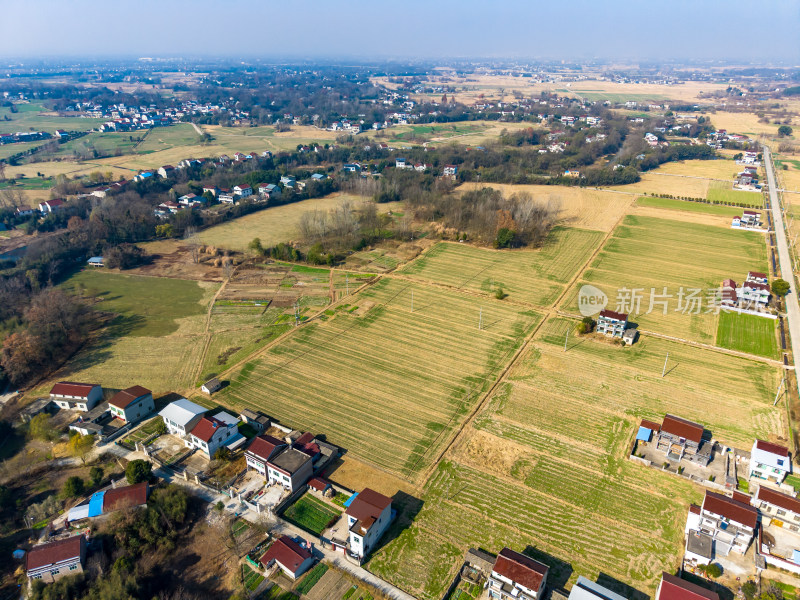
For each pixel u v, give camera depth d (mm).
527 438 90375
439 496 78000
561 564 66938
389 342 121812
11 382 106125
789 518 71750
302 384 106000
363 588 64188
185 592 63656
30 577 63750
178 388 105438
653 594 63125
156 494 75812
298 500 77938
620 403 99500
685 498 77750
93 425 91938
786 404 98875
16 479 82812
